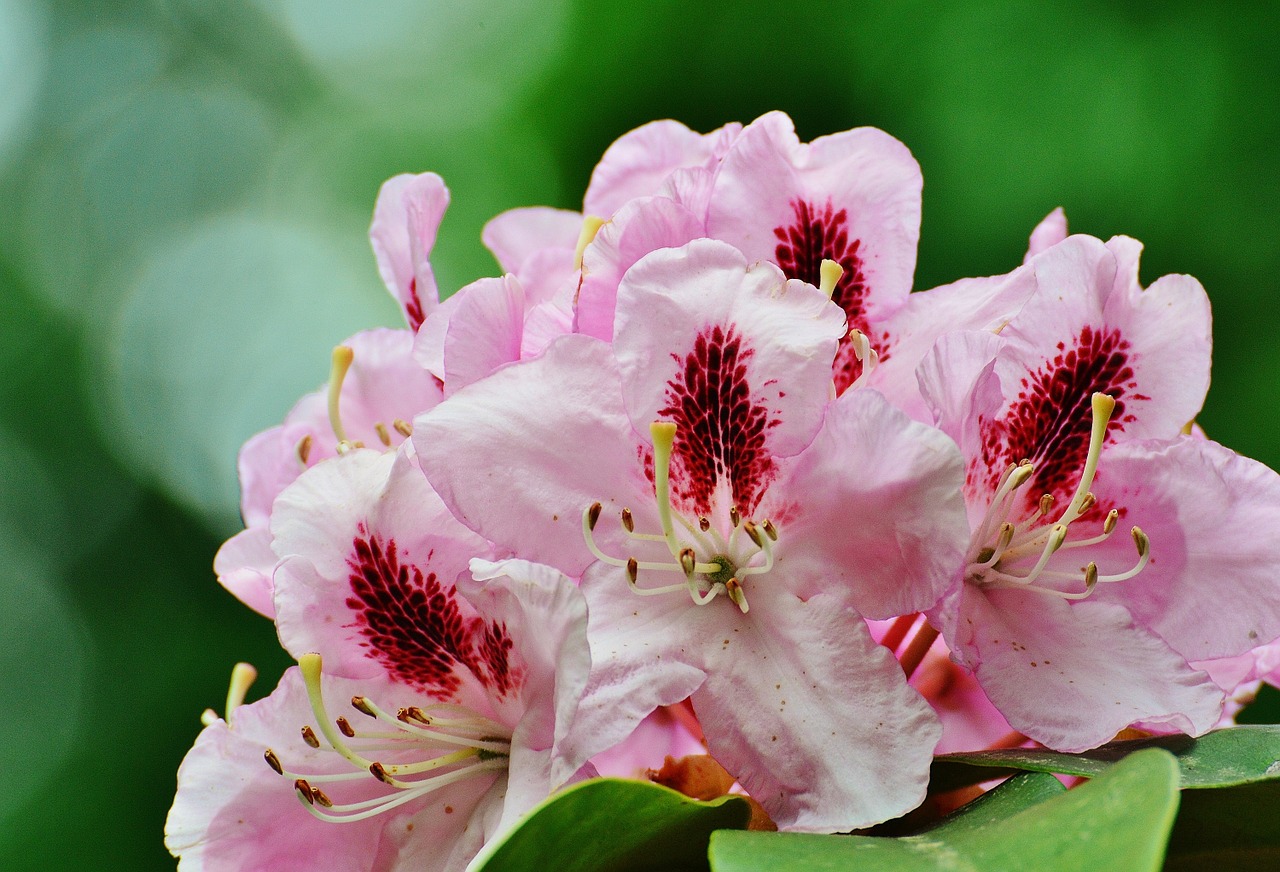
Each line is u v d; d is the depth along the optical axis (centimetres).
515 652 48
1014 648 48
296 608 48
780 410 48
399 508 48
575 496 48
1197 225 93
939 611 47
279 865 49
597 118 113
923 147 99
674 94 109
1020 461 49
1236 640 49
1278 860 47
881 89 100
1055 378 49
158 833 119
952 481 46
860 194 50
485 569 46
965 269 97
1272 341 92
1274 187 93
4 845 117
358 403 53
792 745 46
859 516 47
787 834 45
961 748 51
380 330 53
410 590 48
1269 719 86
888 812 46
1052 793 45
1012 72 97
